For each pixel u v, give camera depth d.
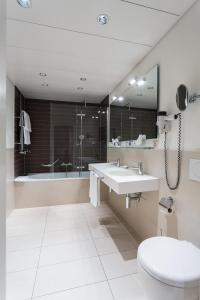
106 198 3.36
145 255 1.10
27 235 2.15
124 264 1.65
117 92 2.92
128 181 1.61
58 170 3.86
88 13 1.38
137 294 1.33
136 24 1.50
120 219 2.61
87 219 2.61
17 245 1.94
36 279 1.46
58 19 1.44
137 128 2.21
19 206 2.99
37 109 3.76
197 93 1.29
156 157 1.78
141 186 1.65
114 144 3.05
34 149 3.74
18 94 3.14
